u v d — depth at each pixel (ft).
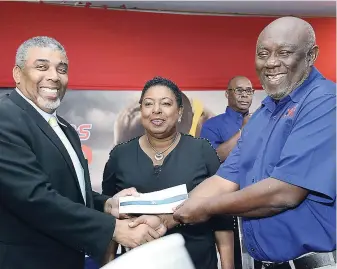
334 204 4.82
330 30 14.34
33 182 5.32
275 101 5.46
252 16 13.99
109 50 13.11
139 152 7.16
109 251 7.12
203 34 13.76
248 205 4.84
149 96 7.09
